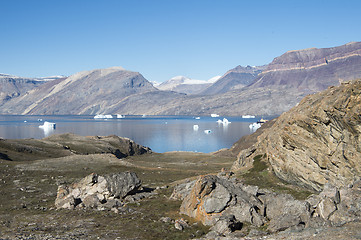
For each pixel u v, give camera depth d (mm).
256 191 30969
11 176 55844
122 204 36750
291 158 39781
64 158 75500
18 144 92188
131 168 71438
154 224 28047
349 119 28266
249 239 21797
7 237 24203
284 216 24312
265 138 54688
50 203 39875
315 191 35969
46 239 23641
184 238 24453
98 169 67375
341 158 30578
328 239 17922
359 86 27812
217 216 27438
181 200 37875
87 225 28078
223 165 90000
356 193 23484
